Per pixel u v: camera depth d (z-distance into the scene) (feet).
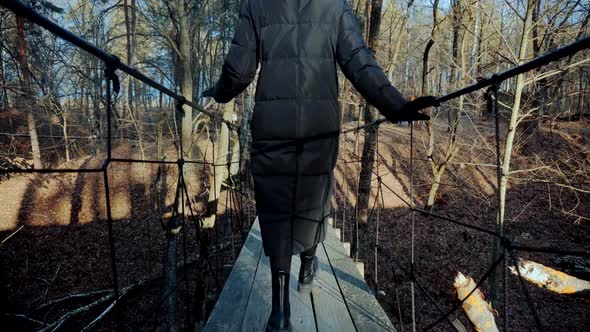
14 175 48.44
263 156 4.86
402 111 4.05
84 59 35.45
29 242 38.45
